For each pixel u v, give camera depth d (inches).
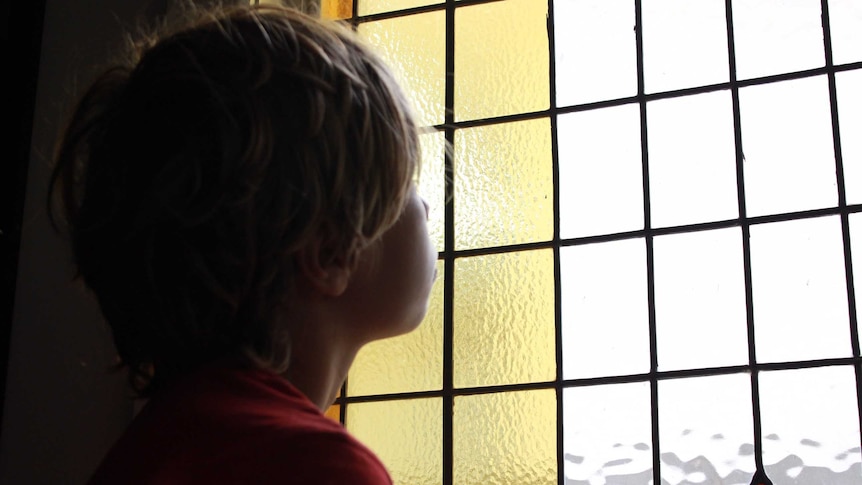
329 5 89.9
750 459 72.0
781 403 72.5
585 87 84.2
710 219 78.1
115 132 27.3
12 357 78.8
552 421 76.8
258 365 25.6
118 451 24.6
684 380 75.0
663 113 81.7
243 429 22.9
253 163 25.4
